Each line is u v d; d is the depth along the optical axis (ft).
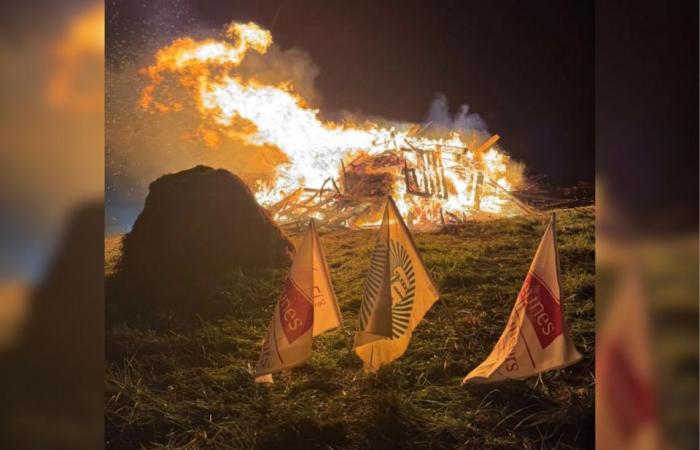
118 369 10.07
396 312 10.02
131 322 10.61
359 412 9.95
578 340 10.64
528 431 9.75
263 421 9.84
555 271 9.83
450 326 10.82
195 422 9.81
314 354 10.60
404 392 10.15
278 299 10.14
